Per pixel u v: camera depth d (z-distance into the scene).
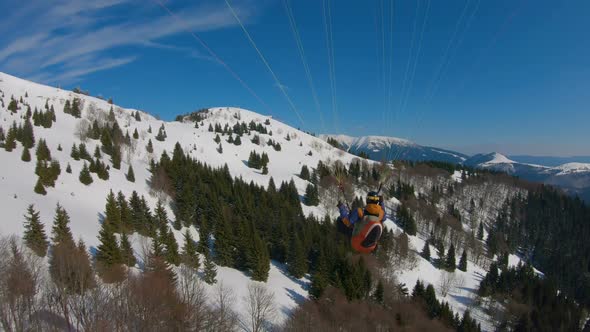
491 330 68.50
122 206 60.44
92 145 106.56
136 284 31.86
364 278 54.22
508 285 76.06
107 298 28.45
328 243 61.78
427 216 110.94
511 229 128.38
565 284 106.88
